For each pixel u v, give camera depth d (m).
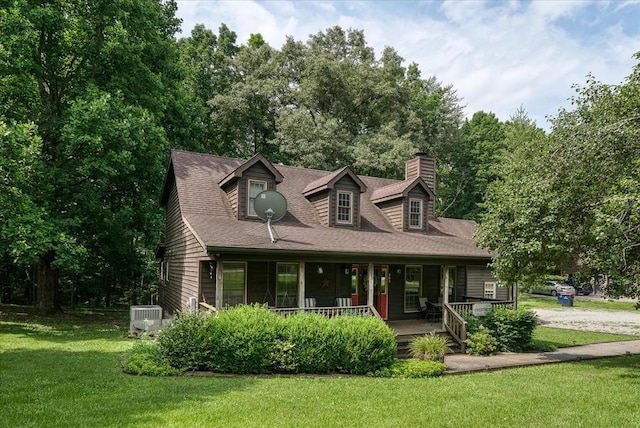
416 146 35.94
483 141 45.81
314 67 34.25
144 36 20.83
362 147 31.84
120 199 21.38
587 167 11.03
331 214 16.30
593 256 11.12
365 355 10.30
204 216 14.63
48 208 16.42
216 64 35.81
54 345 12.59
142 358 9.83
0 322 16.86
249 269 15.04
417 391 8.59
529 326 14.71
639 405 7.98
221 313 10.38
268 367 10.05
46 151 17.95
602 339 17.78
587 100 12.47
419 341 12.06
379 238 15.98
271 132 35.62
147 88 20.42
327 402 7.54
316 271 16.19
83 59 18.64
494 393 8.63
